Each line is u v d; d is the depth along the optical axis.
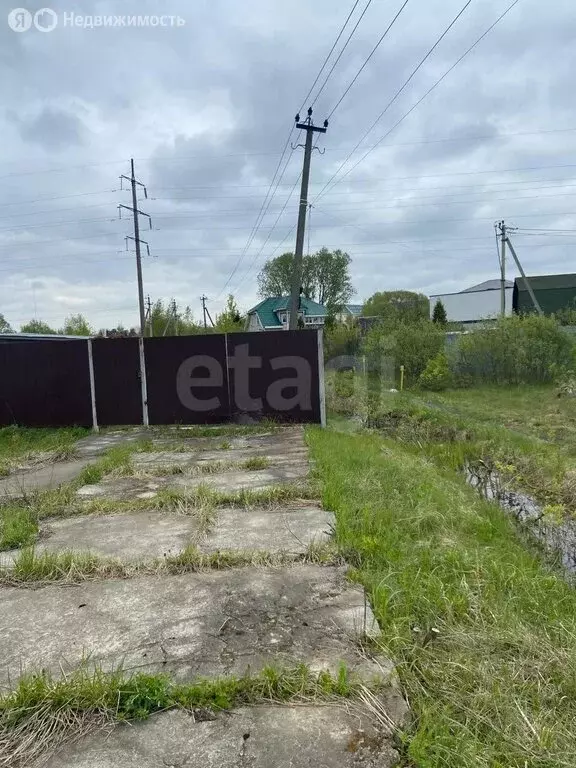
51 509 3.84
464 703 1.69
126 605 2.37
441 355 13.17
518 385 11.76
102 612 2.31
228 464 5.20
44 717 1.64
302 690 1.74
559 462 5.61
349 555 2.83
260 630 2.12
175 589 2.51
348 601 2.36
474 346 12.52
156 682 1.74
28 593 2.53
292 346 7.47
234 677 1.81
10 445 6.94
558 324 12.49
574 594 2.73
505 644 2.03
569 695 1.74
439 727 1.57
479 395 11.24
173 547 3.06
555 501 4.70
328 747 1.51
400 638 2.00
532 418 8.57
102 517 3.70
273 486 4.22
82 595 2.48
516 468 5.71
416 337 13.85
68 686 1.74
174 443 6.60
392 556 2.80
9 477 5.23
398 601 2.29
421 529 3.31
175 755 1.49
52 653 2.00
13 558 2.91
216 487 4.38
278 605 2.33
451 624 2.16
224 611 2.29
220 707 1.68
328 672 1.82
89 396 7.79
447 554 2.83
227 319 30.52
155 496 4.09
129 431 7.62
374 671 1.84
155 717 1.65
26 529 3.36
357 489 3.99
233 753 1.49
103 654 1.98
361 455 5.32
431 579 2.49
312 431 6.91
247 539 3.15
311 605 2.32
